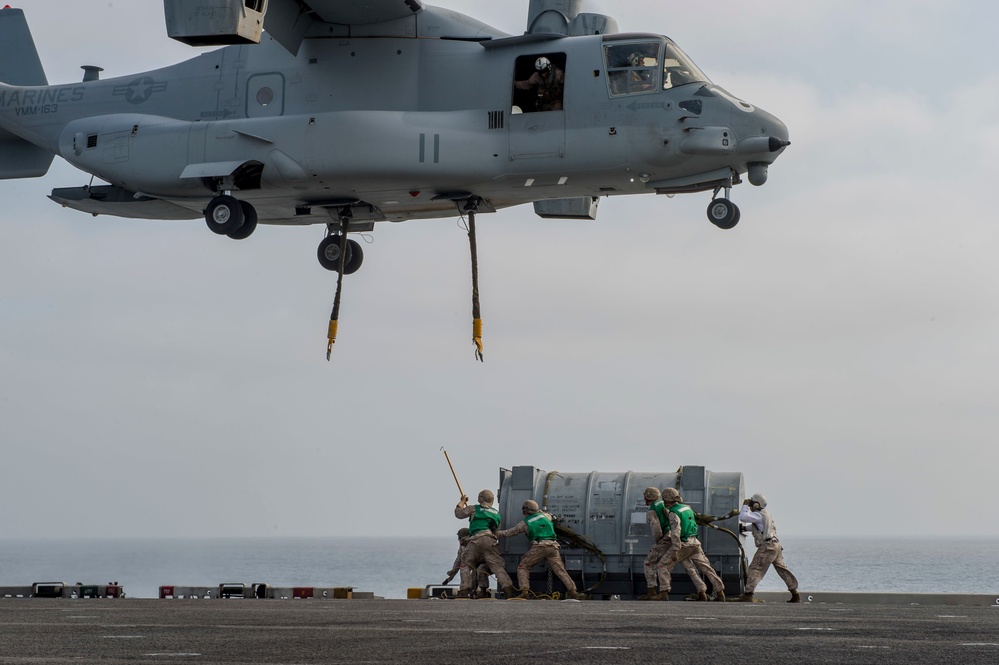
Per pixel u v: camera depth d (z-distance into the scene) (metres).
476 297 28.73
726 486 23.80
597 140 26.67
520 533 22.53
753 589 21.58
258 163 28.14
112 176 29.83
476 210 29.03
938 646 9.70
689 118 26.42
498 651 9.26
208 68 29.73
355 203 29.39
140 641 9.88
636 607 15.92
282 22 27.61
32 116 31.75
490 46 27.56
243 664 8.39
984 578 162.62
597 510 24.30
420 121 27.36
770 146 26.42
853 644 9.86
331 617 12.88
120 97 30.64
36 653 8.99
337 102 28.19
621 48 26.88
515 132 27.08
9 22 33.19
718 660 8.72
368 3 27.23
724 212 27.53
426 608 15.09
